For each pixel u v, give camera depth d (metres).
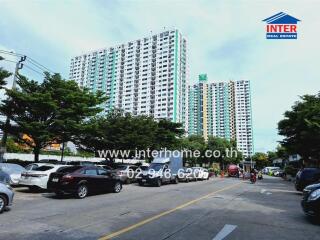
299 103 34.41
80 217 9.18
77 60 122.69
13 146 46.22
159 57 111.94
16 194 14.75
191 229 7.83
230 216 9.87
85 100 23.72
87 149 29.30
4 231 7.27
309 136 29.36
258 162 97.94
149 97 111.81
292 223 9.09
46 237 6.79
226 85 95.25
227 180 34.16
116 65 119.00
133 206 11.64
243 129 89.75
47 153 49.75
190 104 102.44
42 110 21.64
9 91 20.52
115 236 6.98
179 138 39.62
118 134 28.47
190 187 21.56
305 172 19.16
